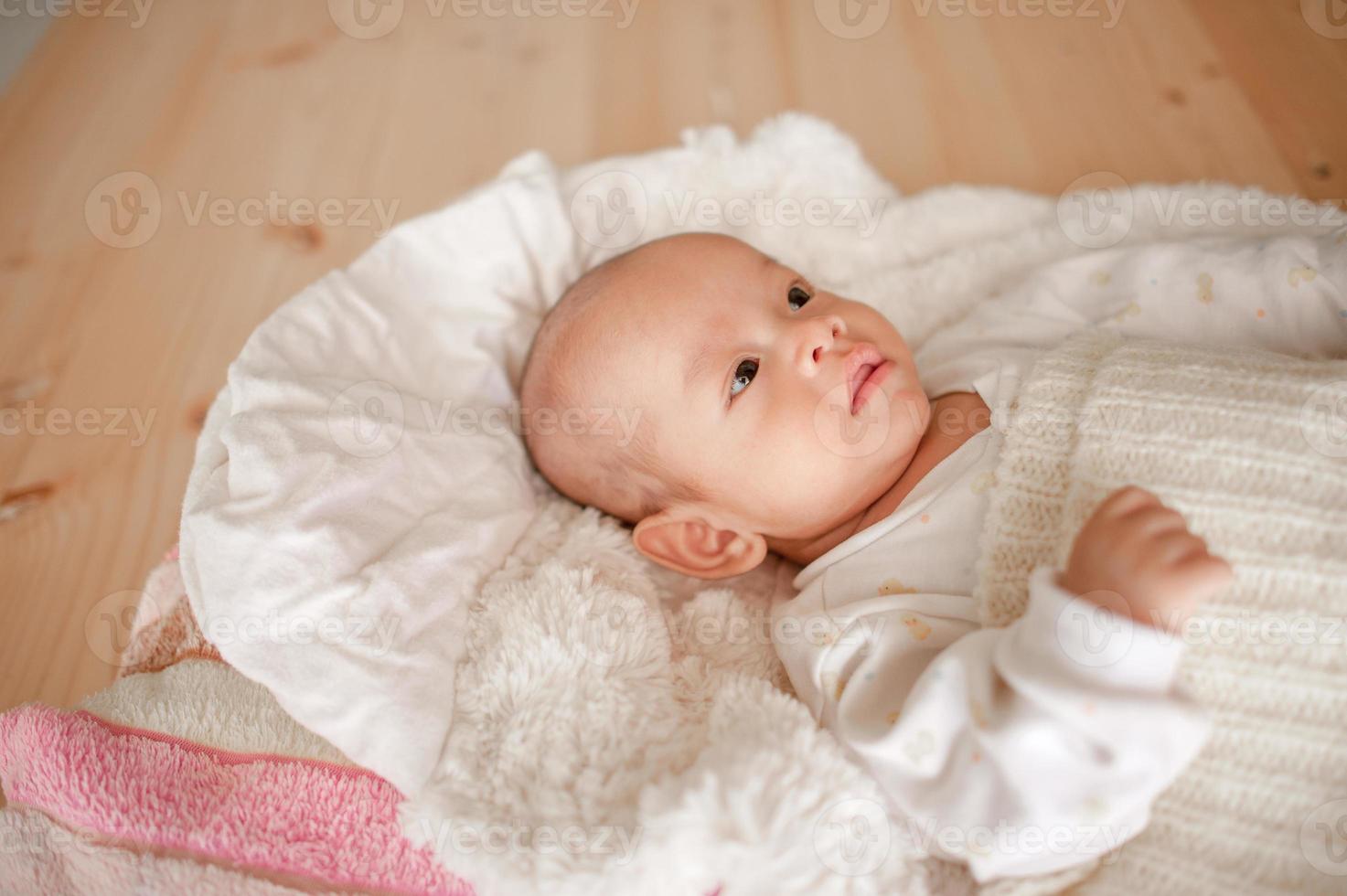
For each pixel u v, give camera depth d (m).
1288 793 0.84
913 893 0.90
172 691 1.07
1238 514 0.88
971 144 1.80
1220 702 0.86
